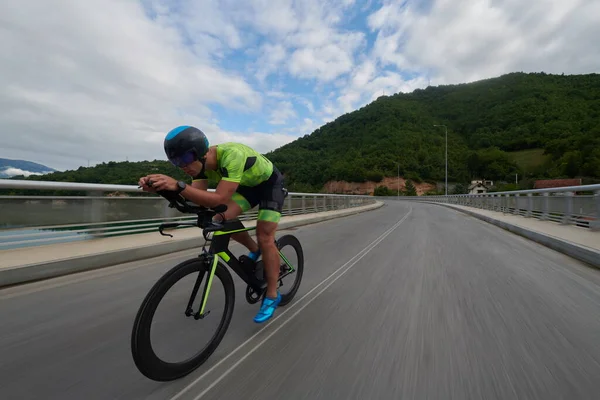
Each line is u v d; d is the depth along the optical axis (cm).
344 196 2081
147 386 198
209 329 240
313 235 927
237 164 238
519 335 270
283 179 312
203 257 234
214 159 245
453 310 328
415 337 266
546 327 285
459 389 195
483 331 278
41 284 419
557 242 665
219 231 248
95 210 624
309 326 288
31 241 525
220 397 187
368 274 478
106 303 351
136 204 705
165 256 602
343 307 338
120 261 541
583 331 277
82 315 317
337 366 221
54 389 196
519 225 953
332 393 191
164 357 208
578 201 871
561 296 371
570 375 210
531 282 430
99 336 271
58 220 564
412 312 323
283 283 353
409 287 410
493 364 223
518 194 1404
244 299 360
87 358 234
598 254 511
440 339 262
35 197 531
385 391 193
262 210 287
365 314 318
